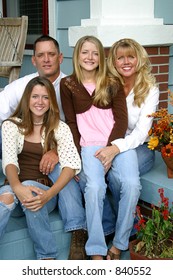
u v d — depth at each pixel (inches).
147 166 114.9
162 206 101.3
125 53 107.7
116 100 108.9
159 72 142.5
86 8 150.7
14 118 102.7
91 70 108.3
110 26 127.6
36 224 95.8
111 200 116.5
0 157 120.0
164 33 138.1
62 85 110.4
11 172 96.7
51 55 113.1
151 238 94.8
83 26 133.9
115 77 110.6
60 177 98.7
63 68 168.1
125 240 100.5
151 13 137.8
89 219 97.6
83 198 111.3
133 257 95.4
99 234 97.3
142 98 109.7
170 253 93.5
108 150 102.0
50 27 168.7
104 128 108.5
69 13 160.1
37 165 102.8
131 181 99.0
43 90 99.3
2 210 93.2
